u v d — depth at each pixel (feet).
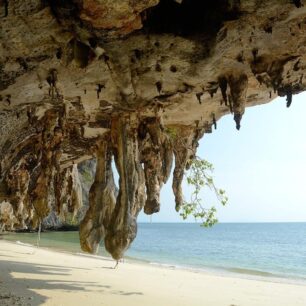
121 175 37.65
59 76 28.60
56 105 35.58
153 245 202.08
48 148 39.06
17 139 41.27
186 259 121.49
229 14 22.06
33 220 52.70
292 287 60.90
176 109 37.88
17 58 25.35
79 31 22.41
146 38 23.76
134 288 49.96
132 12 20.22
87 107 36.19
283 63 26.61
